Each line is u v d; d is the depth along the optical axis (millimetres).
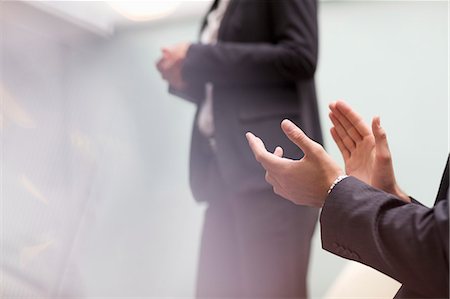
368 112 2578
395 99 2561
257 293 1373
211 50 1369
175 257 2564
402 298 661
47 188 824
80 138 910
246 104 1390
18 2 905
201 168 1537
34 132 849
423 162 2465
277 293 1362
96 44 1215
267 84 1400
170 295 2457
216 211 1555
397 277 624
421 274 593
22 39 910
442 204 588
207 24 1602
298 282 1383
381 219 623
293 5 1370
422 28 2576
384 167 787
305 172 708
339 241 658
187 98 1543
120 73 2602
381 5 2643
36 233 789
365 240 625
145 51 2820
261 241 1364
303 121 1387
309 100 1436
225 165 1372
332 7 2705
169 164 2750
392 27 2617
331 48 2680
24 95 862
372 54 2627
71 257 823
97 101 1000
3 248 750
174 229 2629
